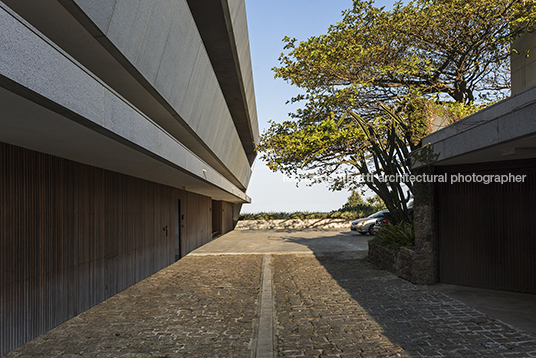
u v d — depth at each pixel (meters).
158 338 4.92
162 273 10.48
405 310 5.87
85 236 6.68
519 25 9.91
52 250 5.64
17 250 4.84
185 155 7.63
